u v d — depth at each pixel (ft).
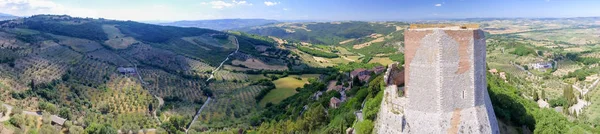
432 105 145.48
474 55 143.43
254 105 589.73
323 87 543.80
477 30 144.66
